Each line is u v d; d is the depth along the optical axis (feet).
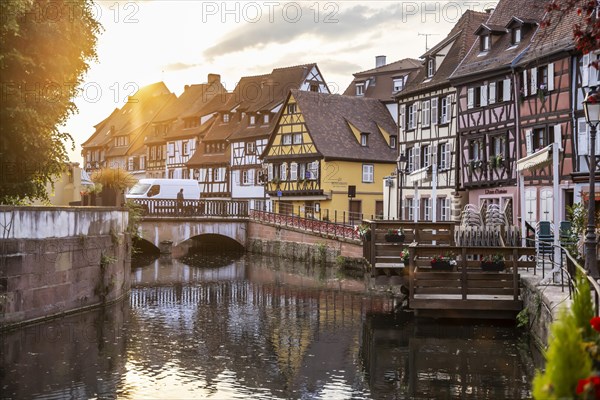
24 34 54.44
